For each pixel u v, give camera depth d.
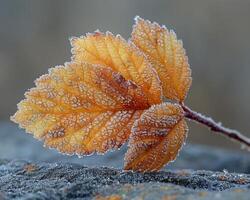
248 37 1.13
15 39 1.21
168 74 0.29
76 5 1.25
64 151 0.28
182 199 0.25
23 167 0.30
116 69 0.29
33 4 1.24
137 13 1.23
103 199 0.26
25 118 0.28
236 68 1.11
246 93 1.08
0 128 0.57
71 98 0.28
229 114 1.07
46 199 0.27
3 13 1.23
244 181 0.28
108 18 1.25
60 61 1.21
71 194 0.27
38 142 0.51
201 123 0.29
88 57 0.29
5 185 0.28
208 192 0.26
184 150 0.47
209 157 0.46
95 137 0.28
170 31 0.29
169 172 0.29
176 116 0.28
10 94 1.15
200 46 1.14
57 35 1.24
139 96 0.28
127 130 0.28
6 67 1.17
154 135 0.28
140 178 0.28
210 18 1.16
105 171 0.29
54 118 0.28
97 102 0.28
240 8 1.15
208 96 1.09
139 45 0.29
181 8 1.19
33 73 1.19
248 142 0.29
